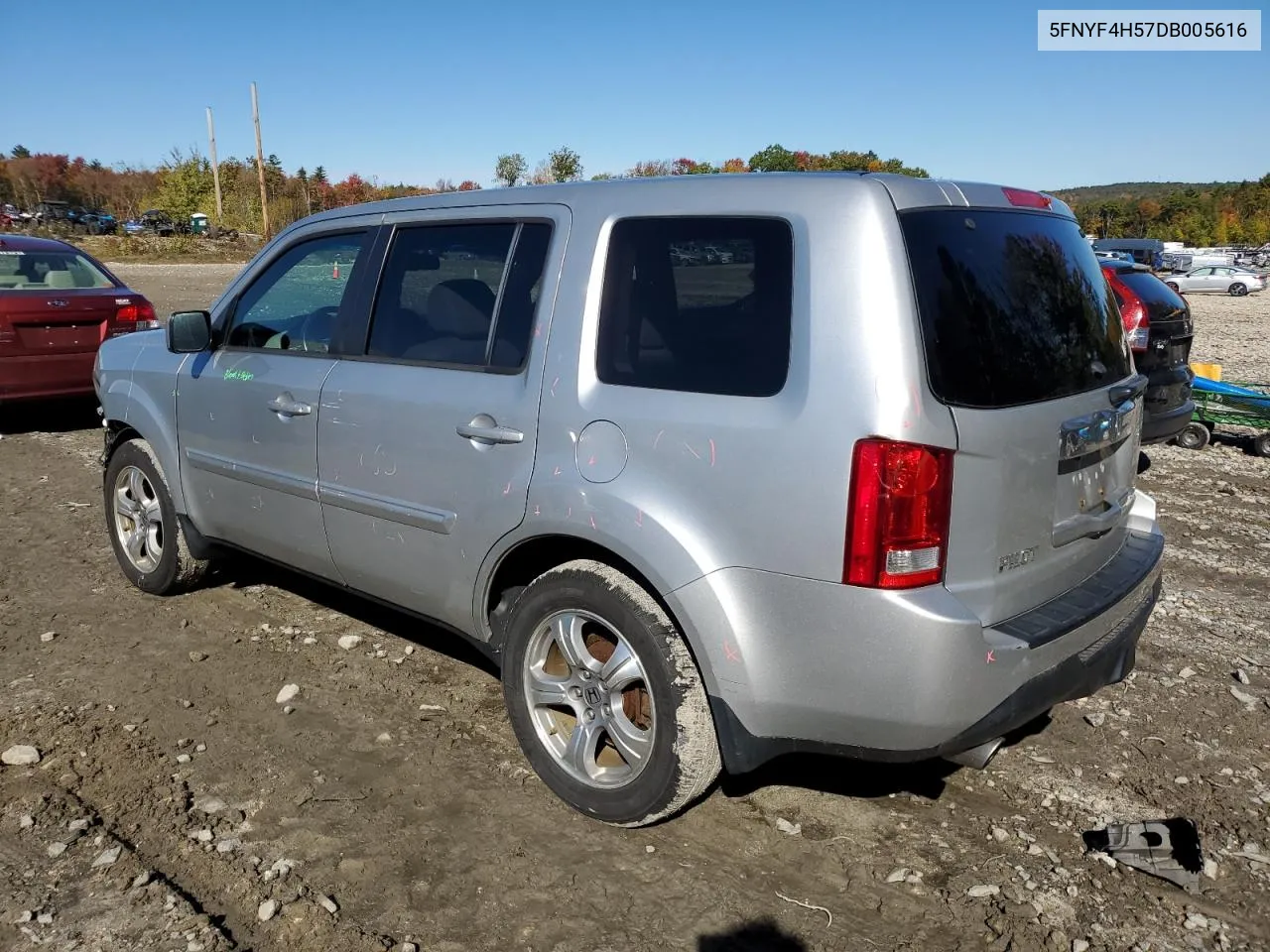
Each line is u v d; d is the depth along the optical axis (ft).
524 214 11.41
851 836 10.57
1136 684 14.25
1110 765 12.09
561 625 10.75
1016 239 10.09
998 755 12.28
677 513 9.49
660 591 9.59
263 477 14.14
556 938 8.98
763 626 9.13
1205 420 31.12
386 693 13.71
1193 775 11.86
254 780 11.43
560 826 10.66
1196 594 17.93
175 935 8.83
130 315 30.73
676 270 9.96
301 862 9.96
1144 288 26.37
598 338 10.39
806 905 9.46
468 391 11.35
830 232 8.99
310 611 16.65
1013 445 9.16
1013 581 9.45
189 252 159.74
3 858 9.89
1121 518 11.46
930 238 9.11
